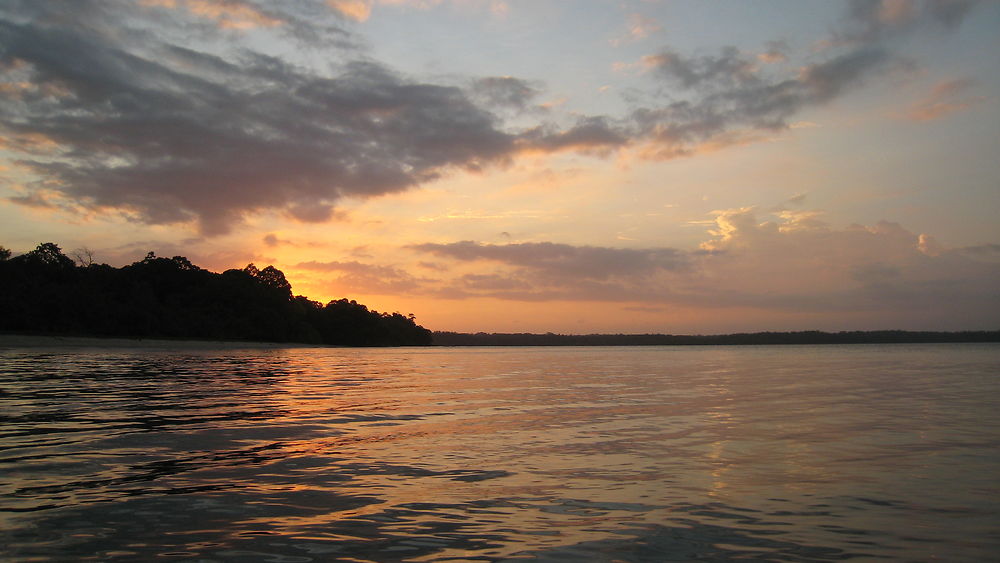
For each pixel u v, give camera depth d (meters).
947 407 22.02
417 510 8.74
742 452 13.21
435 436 15.23
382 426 16.86
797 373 45.78
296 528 7.87
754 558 6.89
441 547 7.20
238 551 7.01
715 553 7.05
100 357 57.72
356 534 7.66
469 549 7.14
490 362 72.50
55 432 14.98
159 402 21.81
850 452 13.23
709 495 9.64
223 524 8.00
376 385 32.31
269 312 129.38
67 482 10.10
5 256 113.12
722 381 36.91
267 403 22.27
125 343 93.56
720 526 8.06
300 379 36.38
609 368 55.84
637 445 14.09
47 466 11.24
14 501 8.94
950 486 10.20
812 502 9.23
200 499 9.18
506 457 12.60
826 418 18.98
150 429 15.61
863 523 8.20
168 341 102.25
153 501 9.03
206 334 115.31
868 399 25.08
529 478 10.76
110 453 12.53
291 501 9.13
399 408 21.31
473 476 10.88
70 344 85.81
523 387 31.81
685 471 11.36
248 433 15.23
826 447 13.84
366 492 9.71
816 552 7.09
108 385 28.33
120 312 101.31
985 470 11.41
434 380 37.19
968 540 7.51
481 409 21.27
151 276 125.19
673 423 17.83
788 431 16.25
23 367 40.62
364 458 12.37
